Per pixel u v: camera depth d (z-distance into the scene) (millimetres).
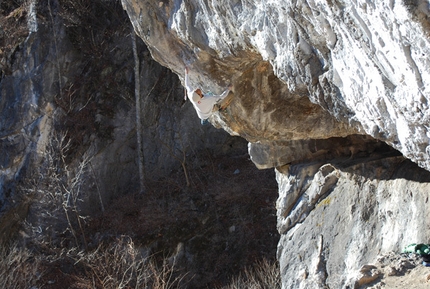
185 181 22516
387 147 10016
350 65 5047
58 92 21328
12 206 20234
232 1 6457
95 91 22109
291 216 11289
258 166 11555
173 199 21734
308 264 10312
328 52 5398
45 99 21000
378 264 7703
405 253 7723
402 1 3682
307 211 11008
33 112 20891
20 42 21406
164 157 23203
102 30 22453
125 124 22578
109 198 22094
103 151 21953
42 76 21047
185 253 19719
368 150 10375
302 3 4902
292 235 11148
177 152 23391
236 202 21109
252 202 20984
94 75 22156
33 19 21391
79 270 19344
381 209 8961
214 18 7043
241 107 9008
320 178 10664
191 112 23594
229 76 8430
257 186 21641
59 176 20688
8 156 20656
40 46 21234
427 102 4324
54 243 20297
